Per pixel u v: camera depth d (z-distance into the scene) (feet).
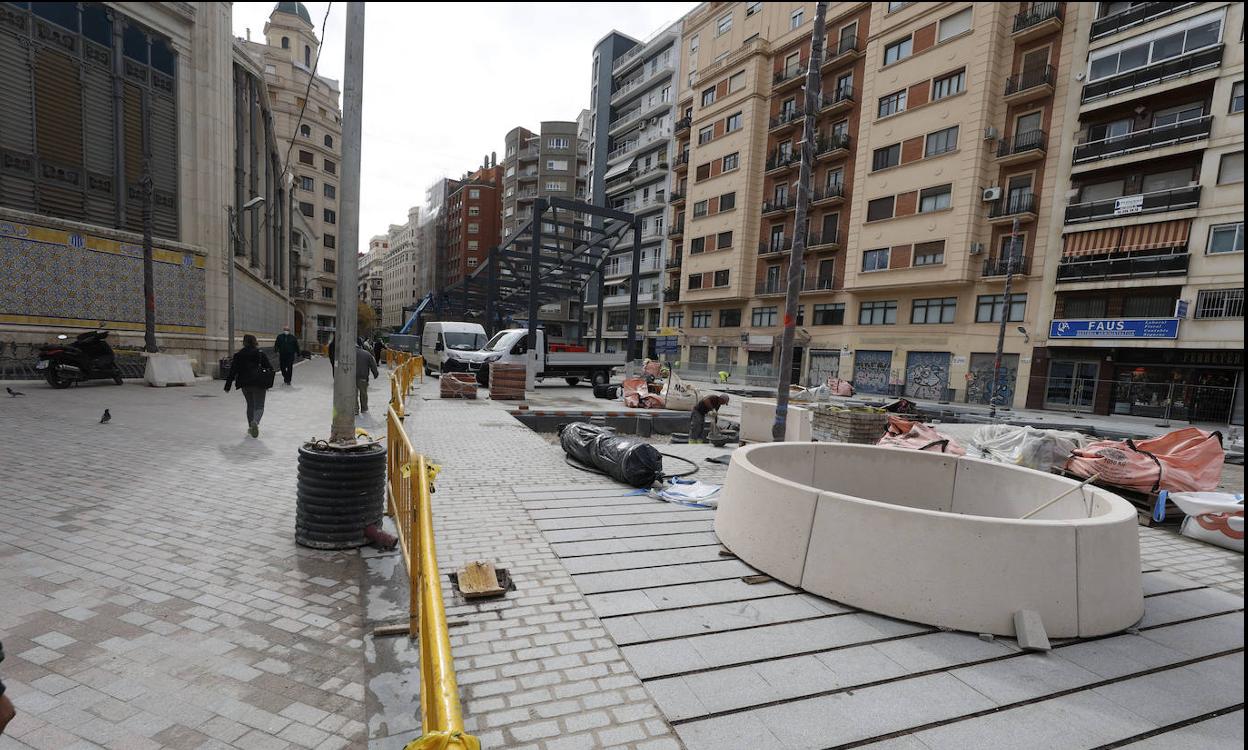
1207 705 8.42
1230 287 64.59
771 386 104.78
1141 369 72.54
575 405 50.21
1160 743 7.54
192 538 13.35
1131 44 72.43
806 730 7.39
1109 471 20.57
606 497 18.56
